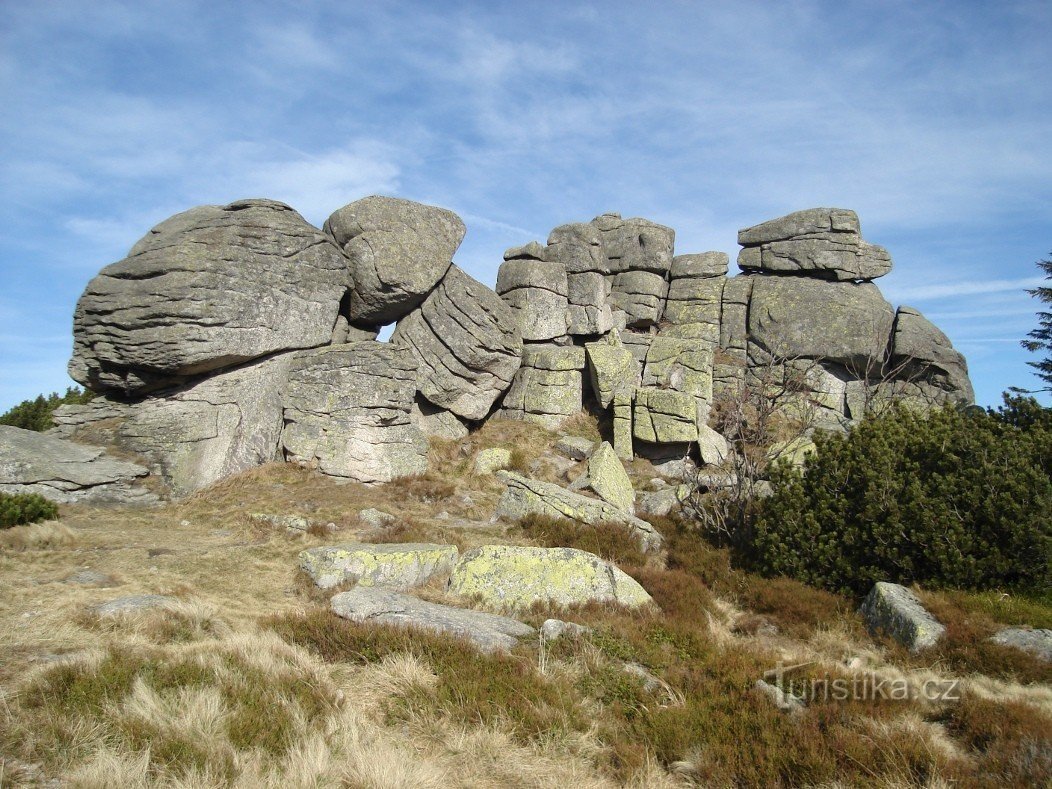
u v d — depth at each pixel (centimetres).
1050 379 3878
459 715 924
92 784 656
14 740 727
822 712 945
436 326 3269
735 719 938
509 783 790
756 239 4106
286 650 1082
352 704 938
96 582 1453
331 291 3033
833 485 1959
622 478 2752
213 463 2547
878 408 3347
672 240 4197
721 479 2538
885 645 1366
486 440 3228
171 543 1895
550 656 1154
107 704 811
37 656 968
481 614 1375
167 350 2584
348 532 2105
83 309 2727
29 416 3550
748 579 1845
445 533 2105
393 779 731
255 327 2756
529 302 3700
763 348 3750
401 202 3219
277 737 807
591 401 3616
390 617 1250
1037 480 1562
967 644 1268
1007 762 820
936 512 1650
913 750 836
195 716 805
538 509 2294
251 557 1802
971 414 2077
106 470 2361
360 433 2706
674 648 1275
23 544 1706
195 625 1179
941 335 3562
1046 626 1328
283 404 2798
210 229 2736
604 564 1628
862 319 3584
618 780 829
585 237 3875
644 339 3866
